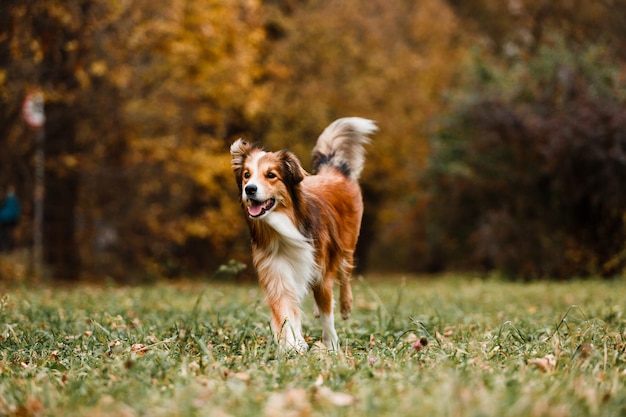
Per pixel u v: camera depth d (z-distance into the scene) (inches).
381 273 1402.6
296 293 257.6
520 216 832.9
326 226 277.1
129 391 176.9
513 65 970.1
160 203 802.8
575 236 794.8
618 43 939.3
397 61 1027.3
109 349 238.2
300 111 885.2
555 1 1126.4
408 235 1267.2
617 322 313.4
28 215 694.5
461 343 251.4
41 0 519.2
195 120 826.2
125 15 665.6
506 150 817.5
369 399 156.7
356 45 952.9
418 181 1050.7
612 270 768.9
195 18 775.1
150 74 756.0
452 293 544.1
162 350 230.1
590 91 775.1
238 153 268.8
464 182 943.0
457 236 1043.9
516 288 593.6
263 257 259.1
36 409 169.8
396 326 306.7
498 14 1306.6
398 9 1169.4
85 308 377.1
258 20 869.2
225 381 186.7
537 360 203.0
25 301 377.7
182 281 816.9
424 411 149.3
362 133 333.1
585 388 171.0
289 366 201.3
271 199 253.8
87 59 626.5
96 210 752.3
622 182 719.1
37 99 625.9
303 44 912.9
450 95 973.2
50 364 221.3
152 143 765.9
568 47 887.1
